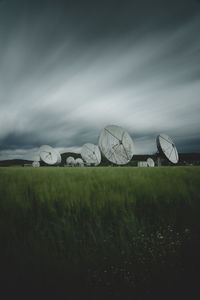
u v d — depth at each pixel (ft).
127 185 12.07
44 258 4.11
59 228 5.70
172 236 5.10
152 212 7.33
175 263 3.99
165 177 16.79
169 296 3.40
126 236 5.42
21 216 6.80
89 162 148.87
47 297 3.47
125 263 4.11
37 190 10.80
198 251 4.34
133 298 3.39
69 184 12.67
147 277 3.71
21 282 3.65
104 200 8.27
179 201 8.23
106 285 3.61
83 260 4.15
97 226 5.90
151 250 4.43
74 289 3.55
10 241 4.95
